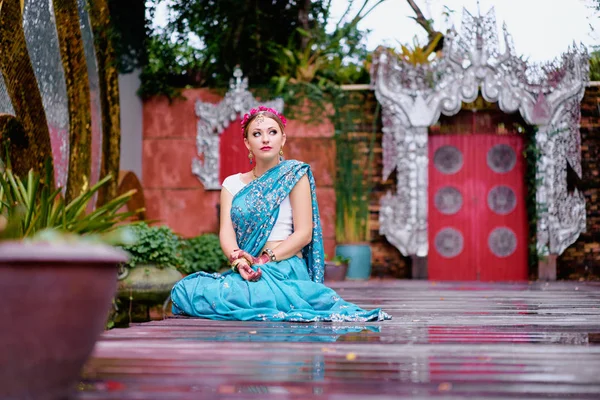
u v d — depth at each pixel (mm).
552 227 7809
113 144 6219
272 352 1876
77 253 1121
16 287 1077
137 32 7859
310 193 3074
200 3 8070
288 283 2883
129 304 4523
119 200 3322
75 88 5305
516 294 5102
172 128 8133
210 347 1958
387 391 1372
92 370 1579
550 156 7844
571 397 1323
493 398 1312
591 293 5215
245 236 2992
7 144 4246
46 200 2992
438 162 8281
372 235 8047
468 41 7898
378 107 8023
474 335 2328
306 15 8312
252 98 8039
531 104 7859
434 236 8250
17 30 4332
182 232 8039
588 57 7844
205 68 8148
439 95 7879
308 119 8055
